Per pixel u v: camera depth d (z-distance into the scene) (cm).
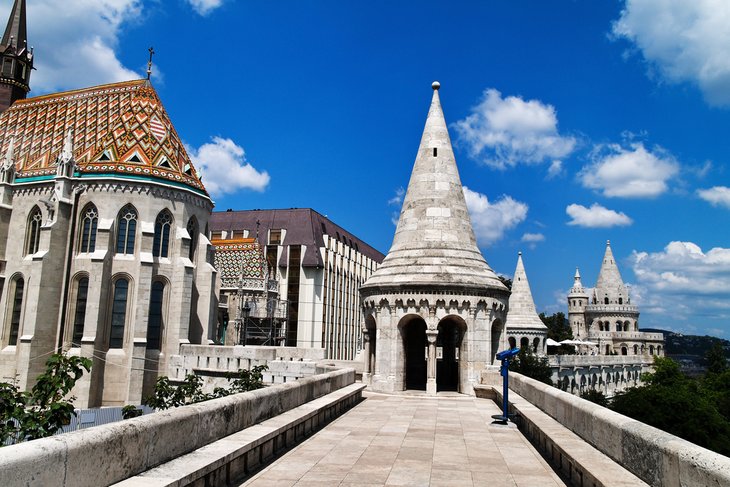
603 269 13288
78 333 5088
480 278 2928
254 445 1142
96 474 734
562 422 1422
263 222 9531
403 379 2888
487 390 2648
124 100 6034
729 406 8688
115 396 4962
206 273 5616
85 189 5228
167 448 925
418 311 2845
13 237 5469
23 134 6300
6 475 586
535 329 8156
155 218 5300
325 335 8944
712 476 636
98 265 4978
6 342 5303
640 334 12719
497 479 1161
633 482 840
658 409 6219
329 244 9375
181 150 5919
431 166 3167
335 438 1596
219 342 7056
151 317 5234
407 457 1359
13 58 7231
